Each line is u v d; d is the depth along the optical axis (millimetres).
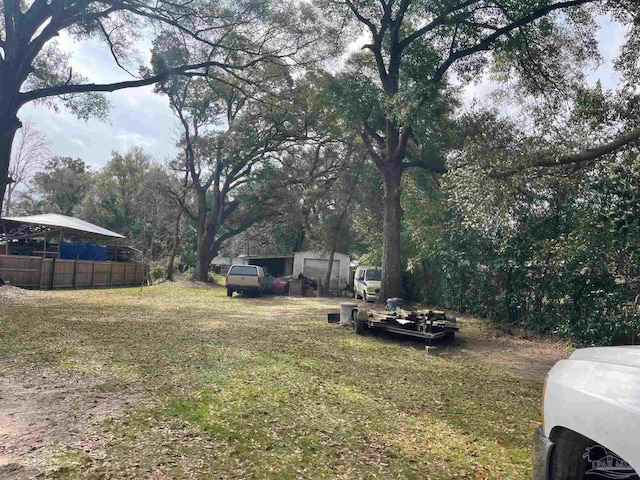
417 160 20453
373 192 29641
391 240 19016
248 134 32688
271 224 45781
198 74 20453
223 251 80875
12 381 6414
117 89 19062
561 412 2434
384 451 4465
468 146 12086
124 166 62281
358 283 26375
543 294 12797
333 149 35031
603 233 9695
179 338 10367
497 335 12742
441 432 5113
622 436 2006
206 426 4867
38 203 67438
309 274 34438
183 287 31875
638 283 10219
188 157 36531
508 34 16797
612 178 9391
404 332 11047
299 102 25656
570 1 15367
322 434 4816
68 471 3732
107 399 5711
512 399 6621
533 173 11016
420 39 18781
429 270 20328
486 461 4355
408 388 6973
